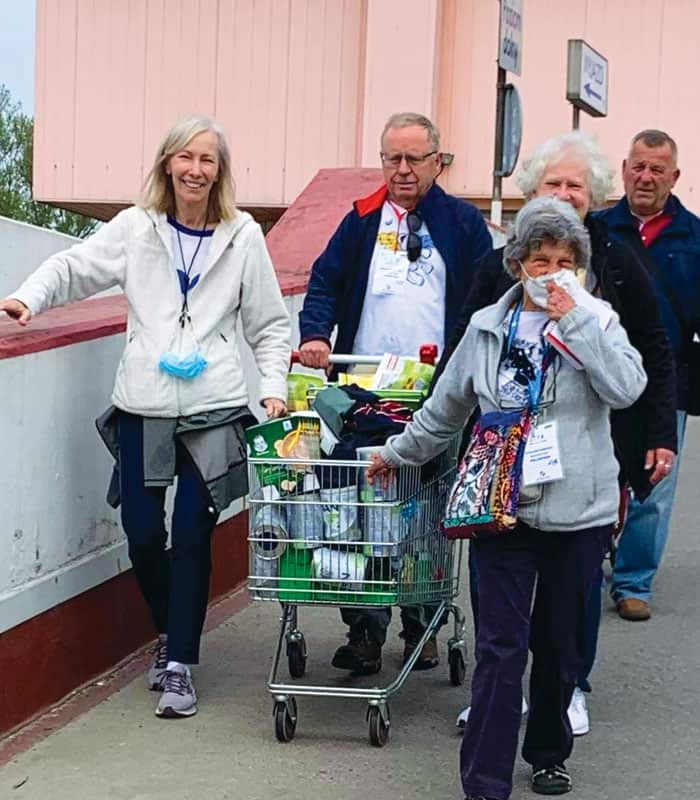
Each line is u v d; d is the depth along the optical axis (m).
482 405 4.21
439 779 4.57
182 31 17.09
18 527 4.83
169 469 5.07
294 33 16.67
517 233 4.16
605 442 4.20
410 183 5.46
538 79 15.88
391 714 5.16
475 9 16.02
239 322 6.76
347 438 4.73
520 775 4.59
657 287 6.22
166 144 5.04
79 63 17.47
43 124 17.66
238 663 5.75
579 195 4.53
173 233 5.11
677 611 6.60
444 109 16.17
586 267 4.35
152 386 5.03
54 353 5.01
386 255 5.55
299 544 4.72
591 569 4.19
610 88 15.68
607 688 5.51
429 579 4.86
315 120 16.69
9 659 4.83
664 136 6.25
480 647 4.17
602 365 4.02
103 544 5.51
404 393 5.01
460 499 4.11
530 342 4.17
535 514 4.08
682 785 4.56
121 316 5.68
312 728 5.02
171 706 5.06
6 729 4.84
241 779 4.55
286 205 16.91
